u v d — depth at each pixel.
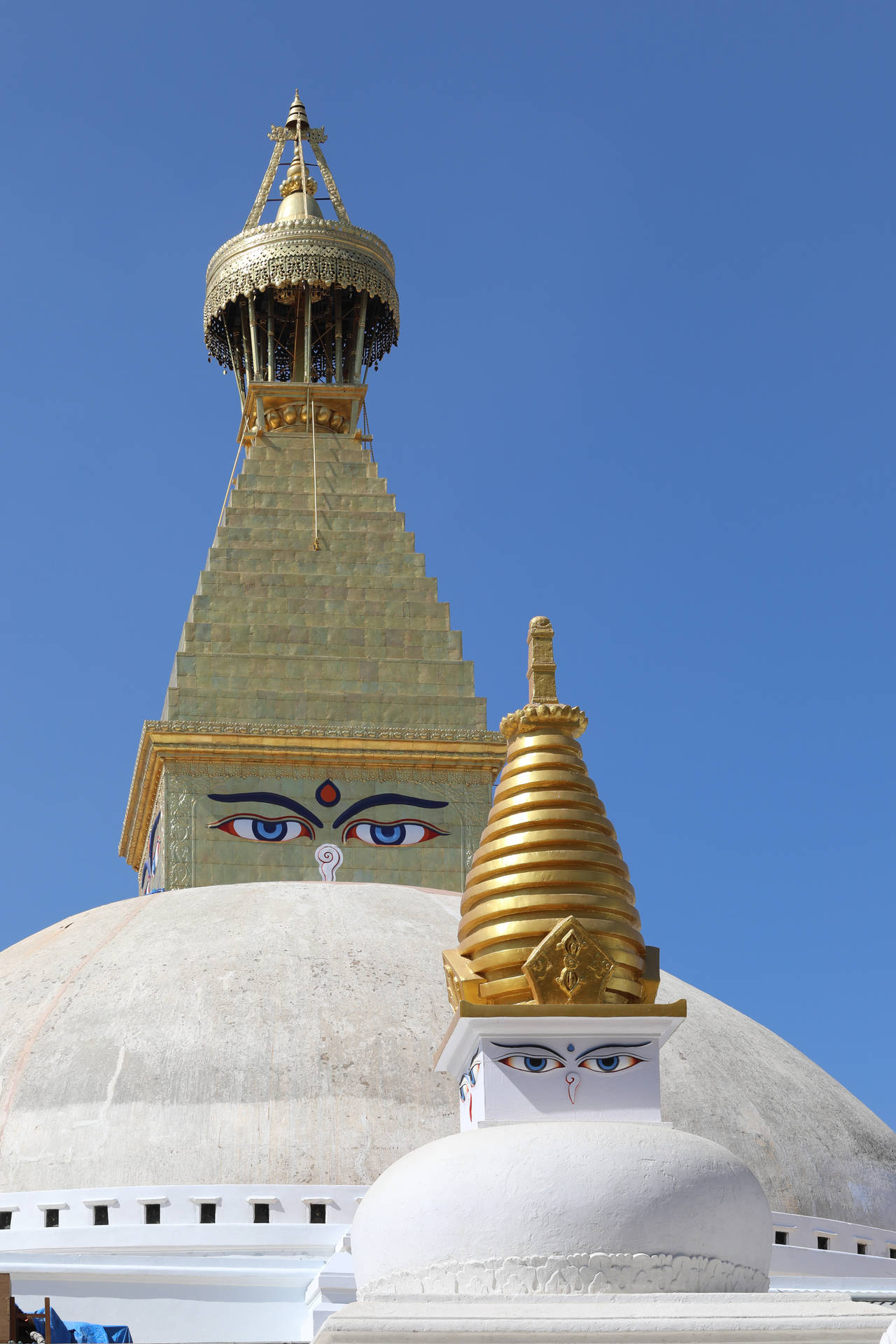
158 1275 18.09
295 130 44.44
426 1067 20.83
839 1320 12.07
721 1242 12.98
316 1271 18.25
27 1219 19.38
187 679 34.91
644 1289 12.63
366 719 35.09
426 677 35.72
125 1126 19.97
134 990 21.83
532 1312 12.12
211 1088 20.30
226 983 21.75
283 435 38.81
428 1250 12.89
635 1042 14.45
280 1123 19.98
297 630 35.78
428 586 36.72
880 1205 22.03
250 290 40.91
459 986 14.70
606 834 15.20
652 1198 12.82
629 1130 13.41
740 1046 23.59
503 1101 14.18
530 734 15.71
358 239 41.50
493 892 14.95
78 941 23.73
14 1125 20.22
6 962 23.97
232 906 24.28
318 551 36.75
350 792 33.91
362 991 21.78
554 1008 14.27
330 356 41.56
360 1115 20.16
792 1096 22.86
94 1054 20.81
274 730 33.97
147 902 25.19
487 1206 12.82
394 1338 11.91
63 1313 17.89
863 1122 23.38
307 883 25.55
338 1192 19.39
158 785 34.22
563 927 14.48
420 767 34.31
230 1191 19.31
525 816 15.13
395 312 42.19
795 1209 21.02
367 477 38.16
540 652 16.27
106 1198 19.33
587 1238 12.70
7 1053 21.17
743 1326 12.02
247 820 33.41
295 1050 20.77
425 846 33.75
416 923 23.89
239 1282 18.17
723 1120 21.59
